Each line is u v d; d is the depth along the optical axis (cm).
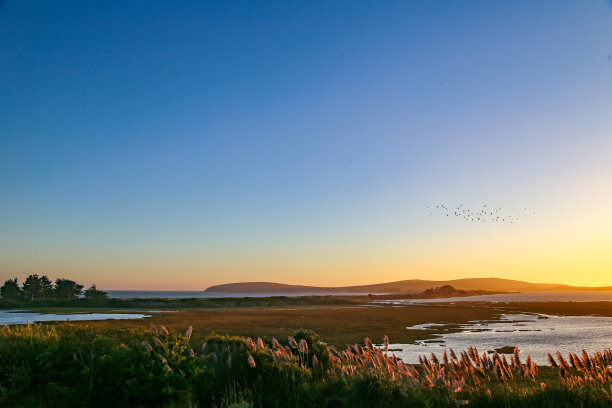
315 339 1368
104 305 10600
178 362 859
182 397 748
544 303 14600
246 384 855
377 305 13688
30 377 755
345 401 777
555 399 739
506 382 825
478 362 834
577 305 12825
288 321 6009
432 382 810
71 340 937
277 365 923
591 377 799
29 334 956
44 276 14425
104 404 731
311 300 14162
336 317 7038
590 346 4053
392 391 805
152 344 976
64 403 710
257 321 5934
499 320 7300
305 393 818
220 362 937
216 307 11106
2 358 816
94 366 790
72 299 11138
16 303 10419
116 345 930
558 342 4369
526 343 4278
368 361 938
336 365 1012
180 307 10688
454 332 5272
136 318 6216
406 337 4641
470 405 737
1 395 713
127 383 742
